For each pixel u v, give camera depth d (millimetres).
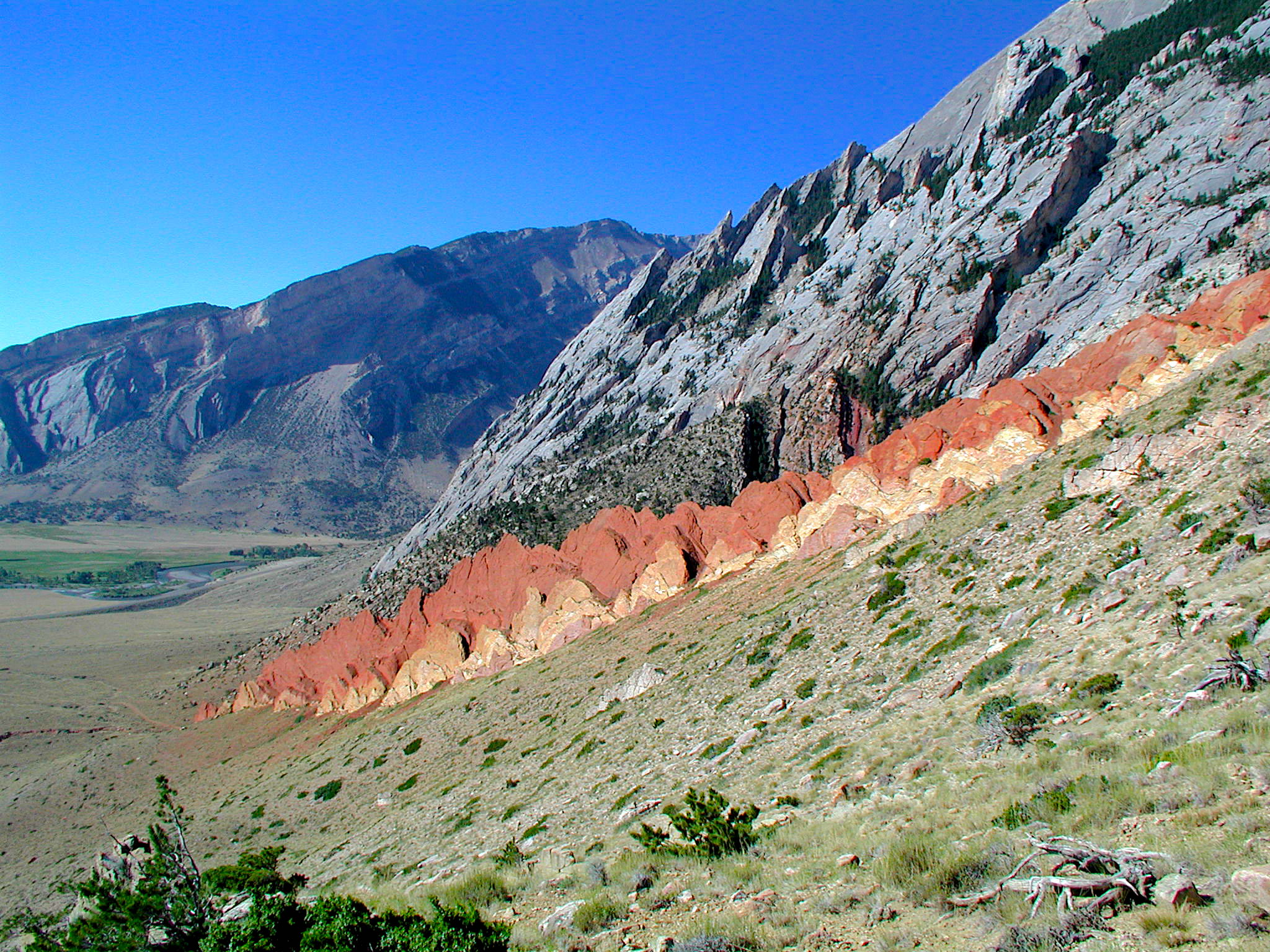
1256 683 19969
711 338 180000
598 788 42406
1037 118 167875
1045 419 66000
